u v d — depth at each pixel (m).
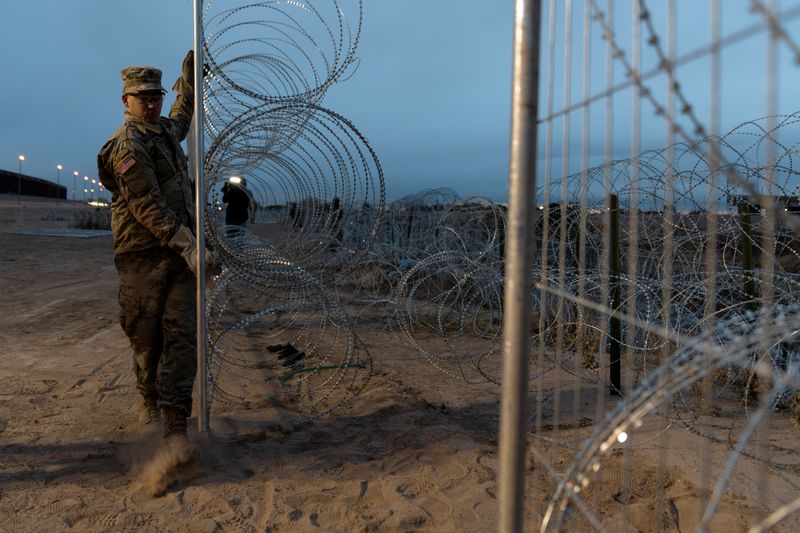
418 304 8.91
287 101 4.84
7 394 4.99
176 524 2.99
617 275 5.10
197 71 3.79
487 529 2.96
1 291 10.73
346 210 7.09
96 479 3.47
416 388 5.49
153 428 4.20
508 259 1.38
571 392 5.25
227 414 4.70
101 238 24.81
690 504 3.15
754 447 3.92
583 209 1.82
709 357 1.51
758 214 4.73
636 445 3.97
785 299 4.47
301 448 4.03
